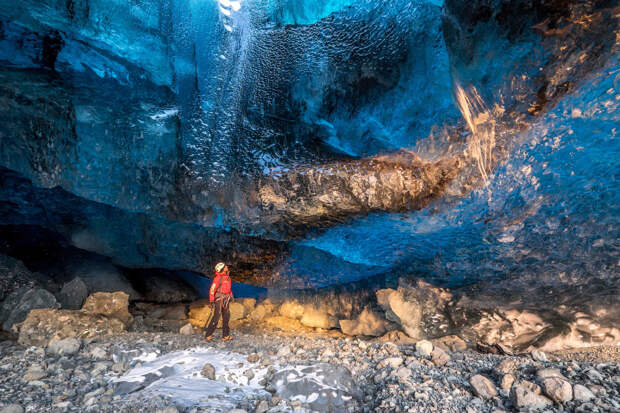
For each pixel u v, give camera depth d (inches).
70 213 341.4
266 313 396.8
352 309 361.7
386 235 271.7
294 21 216.1
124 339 216.1
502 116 179.3
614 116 150.3
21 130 239.9
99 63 227.6
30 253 366.0
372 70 193.0
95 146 259.9
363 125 210.4
